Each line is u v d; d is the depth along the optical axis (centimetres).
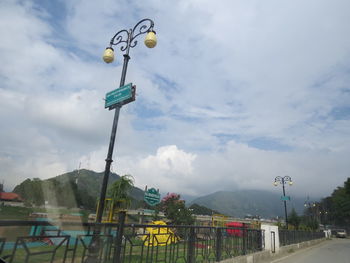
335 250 1736
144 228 511
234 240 800
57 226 298
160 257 605
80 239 352
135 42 727
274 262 983
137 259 538
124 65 703
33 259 284
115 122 618
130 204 1177
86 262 363
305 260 1119
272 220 6109
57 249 310
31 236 277
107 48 751
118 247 427
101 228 399
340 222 6969
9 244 262
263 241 1056
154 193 1515
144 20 734
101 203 520
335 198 7312
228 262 703
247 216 6147
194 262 600
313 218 5519
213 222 2625
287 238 1452
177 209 1689
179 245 576
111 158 575
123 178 1155
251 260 842
